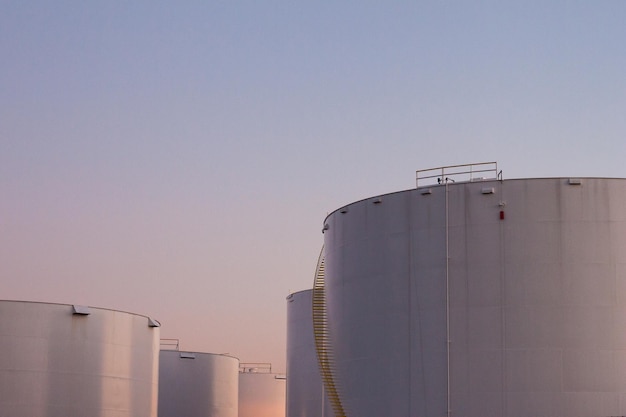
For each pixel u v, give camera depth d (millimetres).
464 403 47969
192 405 92438
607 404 46469
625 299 47219
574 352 46938
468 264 48938
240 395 115062
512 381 47344
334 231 55812
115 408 66938
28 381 63281
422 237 50312
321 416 78500
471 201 49375
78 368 65062
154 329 72250
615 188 48031
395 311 50688
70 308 65312
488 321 48156
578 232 47812
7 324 63438
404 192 51281
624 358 46750
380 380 50844
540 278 47750
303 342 81250
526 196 48531
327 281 56344
